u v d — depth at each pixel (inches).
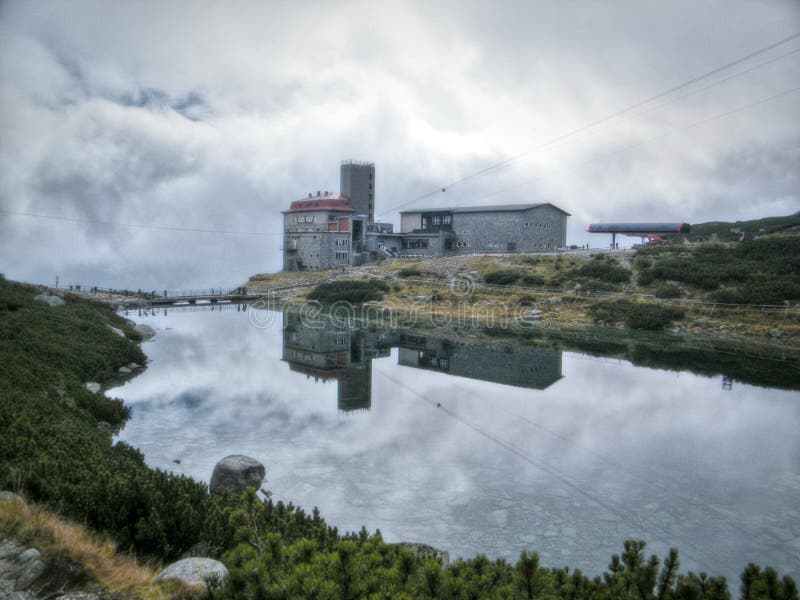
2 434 607.8
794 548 619.2
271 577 310.5
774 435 1034.7
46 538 369.1
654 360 1749.5
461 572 351.3
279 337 2207.2
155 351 1830.7
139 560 410.3
